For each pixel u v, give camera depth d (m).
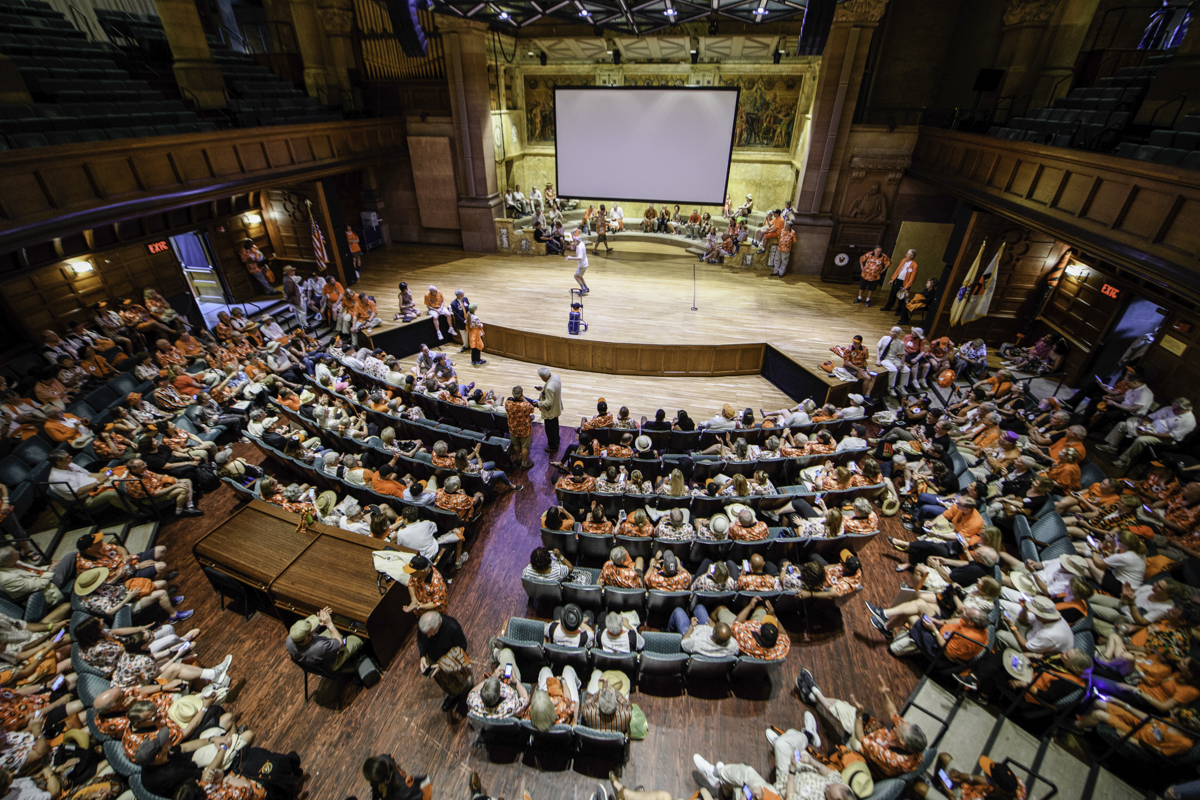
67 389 8.22
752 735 4.52
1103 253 6.29
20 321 8.66
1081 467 7.02
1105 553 5.48
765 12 11.56
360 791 4.13
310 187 12.62
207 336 10.41
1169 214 5.44
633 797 3.73
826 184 14.48
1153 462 7.09
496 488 7.55
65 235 7.16
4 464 6.47
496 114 16.72
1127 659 4.45
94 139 7.94
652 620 5.48
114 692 3.92
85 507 6.58
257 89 13.02
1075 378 9.64
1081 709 4.32
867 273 13.17
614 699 3.95
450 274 15.40
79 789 3.86
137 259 10.59
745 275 15.59
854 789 3.68
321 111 14.10
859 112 14.35
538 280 14.91
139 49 12.17
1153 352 8.01
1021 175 8.53
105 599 5.07
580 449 7.32
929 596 5.40
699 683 4.93
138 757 3.56
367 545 5.49
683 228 18.27
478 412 8.34
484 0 10.92
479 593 5.88
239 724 4.57
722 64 16.23
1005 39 11.93
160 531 6.77
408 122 16.28
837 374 9.80
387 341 11.75
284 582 5.02
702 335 11.47
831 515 5.60
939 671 4.95
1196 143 5.43
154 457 6.97
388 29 15.59
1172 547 5.76
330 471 6.82
